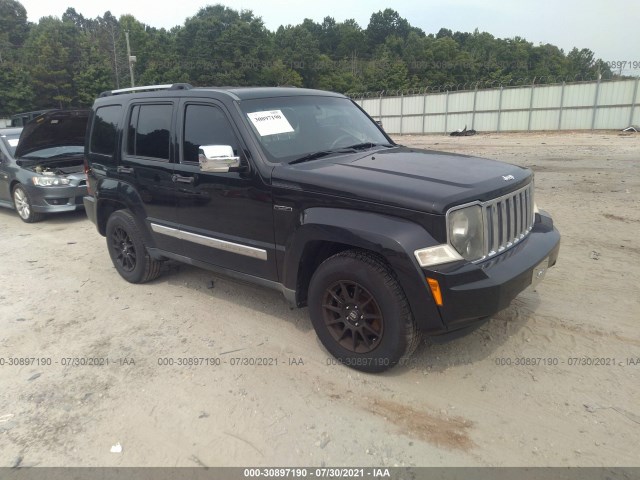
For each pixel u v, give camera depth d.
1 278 6.01
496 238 3.35
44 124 8.74
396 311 3.20
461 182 3.29
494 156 17.83
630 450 2.73
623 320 4.10
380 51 103.38
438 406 3.18
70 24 82.94
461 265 3.05
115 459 2.85
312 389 3.42
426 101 41.50
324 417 3.13
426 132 42.19
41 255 6.97
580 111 33.91
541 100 35.44
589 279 4.97
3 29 93.50
